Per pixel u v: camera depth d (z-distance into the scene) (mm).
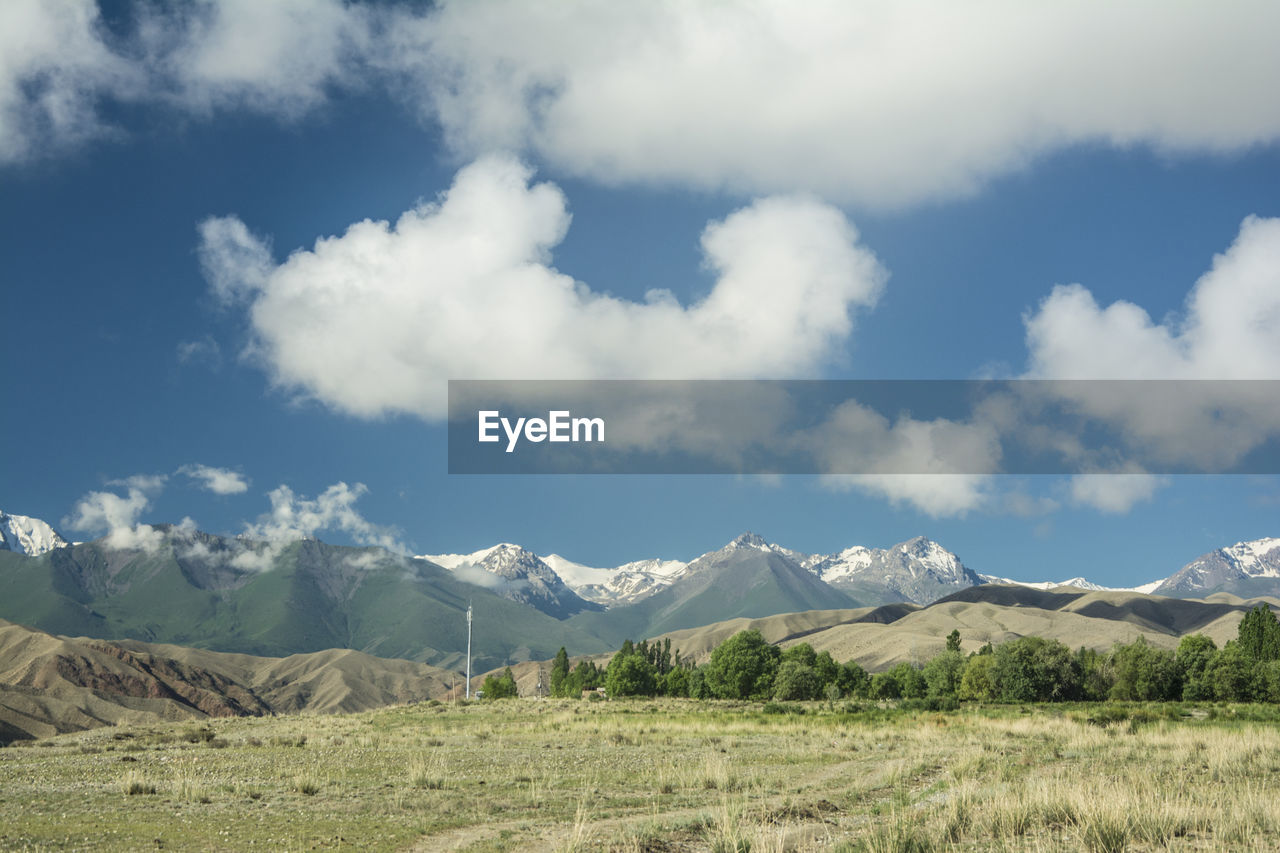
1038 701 120500
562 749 55188
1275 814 22891
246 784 35031
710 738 64188
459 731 75500
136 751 53844
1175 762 39156
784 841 22250
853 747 56250
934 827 23312
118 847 22203
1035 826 23484
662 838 23812
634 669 174625
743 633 159625
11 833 23844
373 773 40156
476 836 24938
